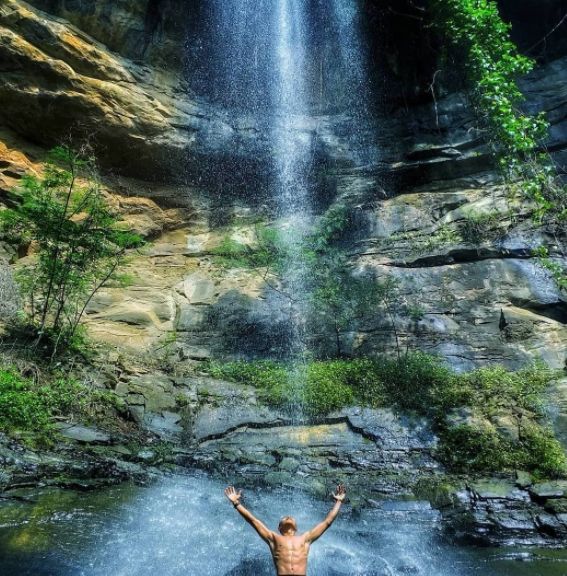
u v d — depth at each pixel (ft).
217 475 23.30
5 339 28.50
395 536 19.39
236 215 45.19
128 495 20.22
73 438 23.40
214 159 45.73
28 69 38.96
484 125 38.68
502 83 34.99
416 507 21.57
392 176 44.29
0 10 38.37
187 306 37.55
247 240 42.39
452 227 38.81
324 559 17.06
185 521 18.80
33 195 31.19
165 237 43.96
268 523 19.24
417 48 45.93
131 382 29.14
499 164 34.68
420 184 43.80
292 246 39.06
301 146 46.37
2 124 40.19
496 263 36.17
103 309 35.99
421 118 45.42
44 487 19.56
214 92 46.93
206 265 41.22
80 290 31.40
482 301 34.83
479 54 36.37
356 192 43.93
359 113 47.34
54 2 40.93
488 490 22.67
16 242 34.96
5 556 14.97
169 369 31.89
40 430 23.12
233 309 36.76
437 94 45.32
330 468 24.71
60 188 35.04
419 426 27.22
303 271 37.88
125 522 18.15
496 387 28.86
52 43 39.40
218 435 26.81
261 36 49.16
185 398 28.81
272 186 46.55
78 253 31.09
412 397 28.78
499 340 32.83
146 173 44.60
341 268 38.24
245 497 21.36
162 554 16.44
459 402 28.30
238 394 29.60
